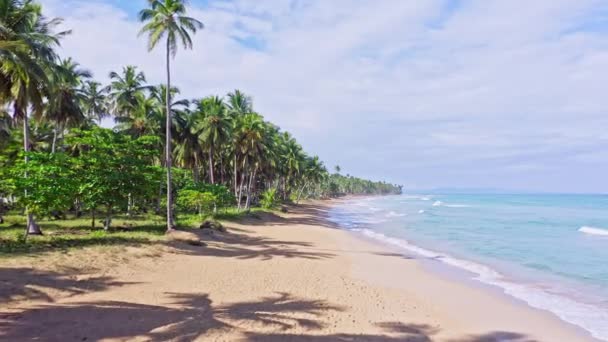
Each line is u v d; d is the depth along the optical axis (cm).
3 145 3259
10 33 1848
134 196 2273
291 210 6381
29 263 1246
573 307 1244
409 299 1274
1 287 1001
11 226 2353
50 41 2122
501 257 2188
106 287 1145
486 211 6794
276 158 6150
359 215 5856
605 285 1544
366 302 1186
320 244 2503
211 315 951
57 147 4050
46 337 755
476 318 1112
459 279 1633
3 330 775
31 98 1923
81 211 3431
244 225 3372
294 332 872
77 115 3253
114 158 2075
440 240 2917
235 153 4866
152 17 2348
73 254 1439
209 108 4184
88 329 811
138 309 965
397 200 13862
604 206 8838
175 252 1750
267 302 1100
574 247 2586
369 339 870
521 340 958
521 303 1285
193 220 3019
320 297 1194
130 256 1538
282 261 1783
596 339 976
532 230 3656
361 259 2009
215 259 1706
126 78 3806
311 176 9700
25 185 1603
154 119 3969
